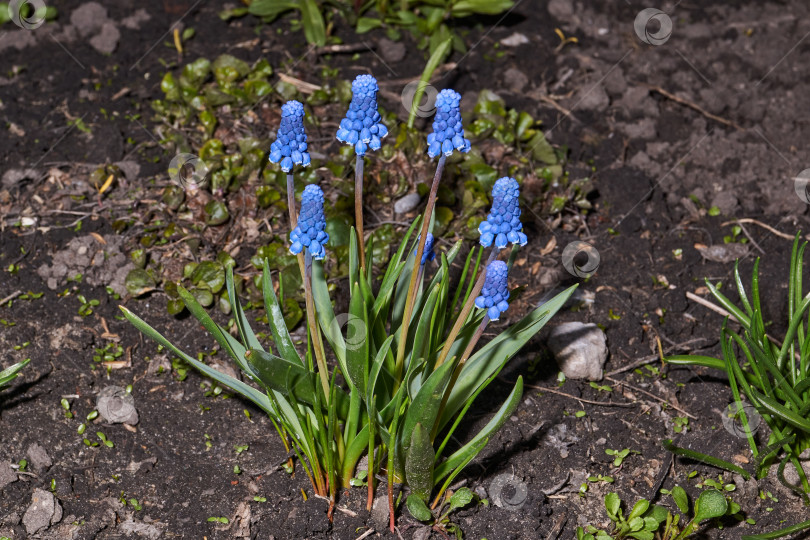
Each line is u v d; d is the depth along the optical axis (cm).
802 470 101
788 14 149
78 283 112
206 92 125
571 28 144
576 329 109
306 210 88
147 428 103
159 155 121
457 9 136
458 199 119
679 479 102
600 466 103
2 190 118
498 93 131
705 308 113
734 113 132
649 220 120
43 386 105
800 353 104
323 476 99
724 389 107
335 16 141
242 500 100
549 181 119
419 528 98
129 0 141
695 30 145
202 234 115
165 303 111
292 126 90
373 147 90
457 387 97
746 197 122
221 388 105
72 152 121
